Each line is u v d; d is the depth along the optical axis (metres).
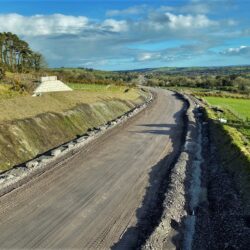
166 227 18.00
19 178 23.16
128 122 48.03
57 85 61.22
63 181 23.53
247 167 24.05
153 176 25.81
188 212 20.59
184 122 50.16
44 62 109.56
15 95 44.62
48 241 16.28
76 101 46.75
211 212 20.80
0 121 29.56
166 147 34.75
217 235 18.12
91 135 36.97
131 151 32.47
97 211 19.58
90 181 23.95
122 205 20.53
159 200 21.44
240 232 17.55
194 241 17.52
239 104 78.06
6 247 15.61
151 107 67.06
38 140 30.80
